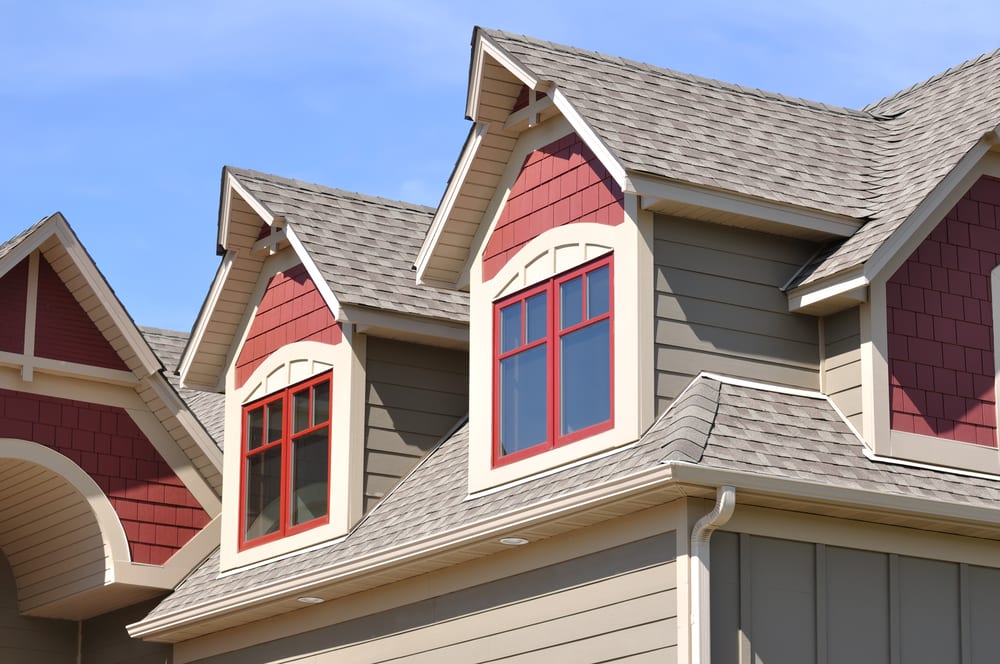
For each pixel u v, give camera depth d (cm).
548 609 1582
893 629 1511
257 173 2141
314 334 2048
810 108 1906
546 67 1717
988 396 1650
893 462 1573
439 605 1733
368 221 2150
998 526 1549
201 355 2200
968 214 1689
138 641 2227
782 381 1634
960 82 1933
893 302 1620
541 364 1703
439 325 2003
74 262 2152
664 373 1580
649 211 1612
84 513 2150
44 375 2144
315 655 1903
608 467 1525
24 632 2295
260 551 2044
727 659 1420
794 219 1642
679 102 1762
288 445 2050
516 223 1788
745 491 1416
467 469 1838
